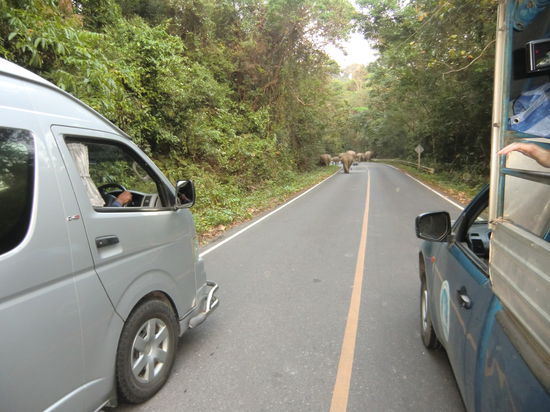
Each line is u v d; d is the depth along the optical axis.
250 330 3.85
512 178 1.83
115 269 2.35
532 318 1.31
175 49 12.24
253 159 17.84
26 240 1.80
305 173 31.16
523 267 1.43
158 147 12.64
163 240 2.93
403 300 4.56
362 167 44.47
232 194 14.25
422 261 3.71
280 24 19.38
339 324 3.94
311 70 23.47
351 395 2.76
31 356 1.77
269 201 14.88
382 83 27.77
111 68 7.98
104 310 2.24
